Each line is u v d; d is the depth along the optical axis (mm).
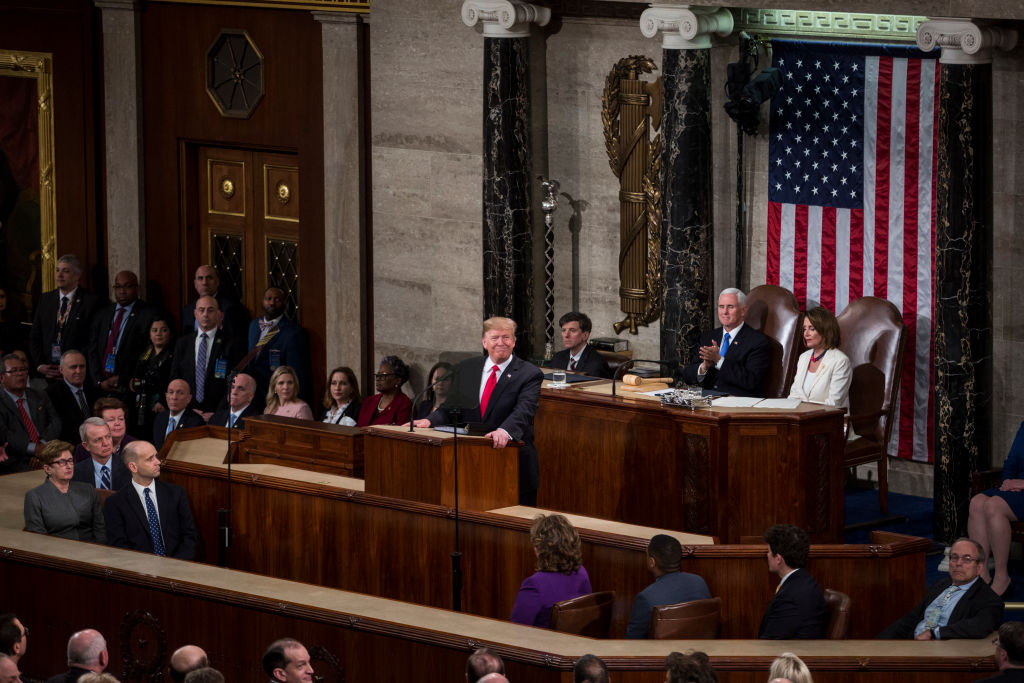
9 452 31266
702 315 30141
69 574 21906
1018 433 25500
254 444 26531
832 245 30516
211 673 15812
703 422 24391
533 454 24031
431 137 34250
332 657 19719
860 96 29750
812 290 30891
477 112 33531
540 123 33188
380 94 34812
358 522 23812
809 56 30203
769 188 31141
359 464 25359
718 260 31859
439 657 18922
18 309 41938
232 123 37406
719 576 21109
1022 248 27812
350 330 36094
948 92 26281
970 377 26719
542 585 20281
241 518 25000
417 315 35188
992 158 26641
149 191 39219
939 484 27188
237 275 38562
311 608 19828
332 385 31188
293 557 24547
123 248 39688
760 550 21016
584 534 22031
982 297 26578
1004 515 24594
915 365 29812
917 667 18047
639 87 31812
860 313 29234
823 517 24734
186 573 21375
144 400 35562
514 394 23766
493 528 22531
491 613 22734
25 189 41219
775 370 29297
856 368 29016
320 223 36250
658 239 32031
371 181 35625
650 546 20062
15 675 16922
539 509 23188
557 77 32969
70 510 23641
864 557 21172
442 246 34531
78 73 39656
